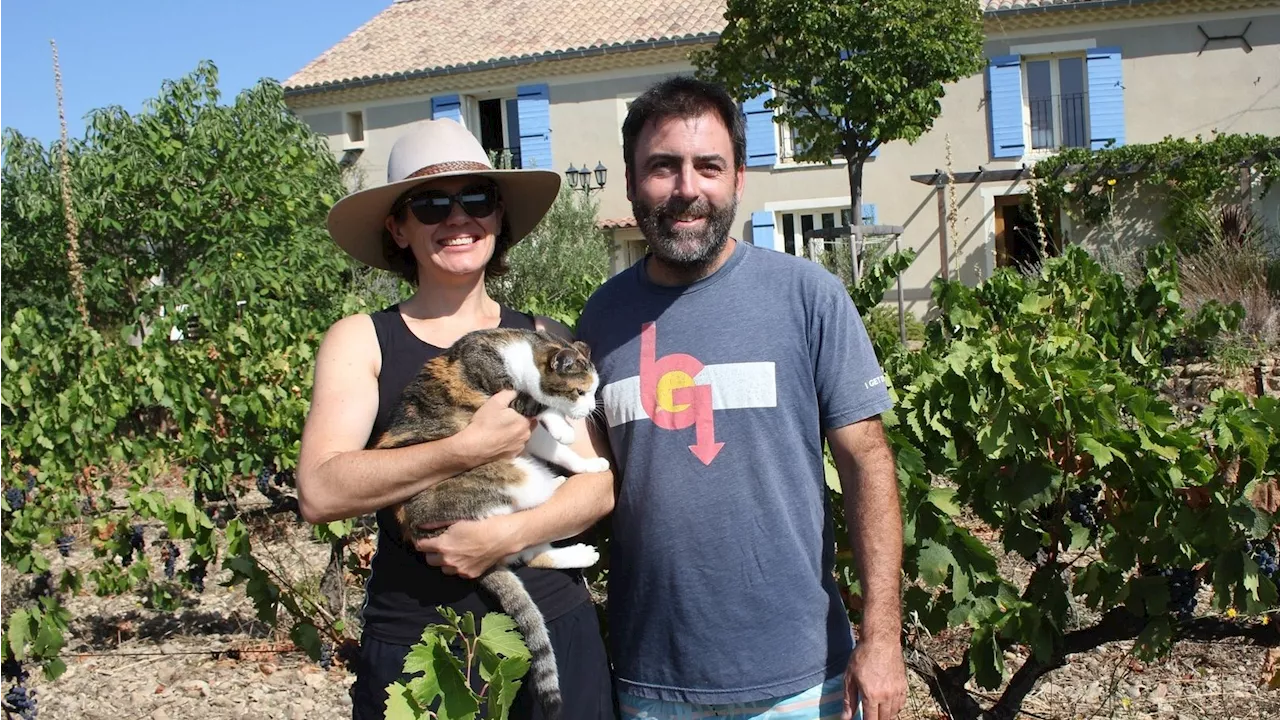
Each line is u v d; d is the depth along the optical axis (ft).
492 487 9.55
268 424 21.35
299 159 43.34
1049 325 16.76
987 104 61.16
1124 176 59.00
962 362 11.57
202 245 42.24
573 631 9.25
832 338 8.75
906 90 46.32
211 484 21.66
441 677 6.96
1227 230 52.65
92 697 17.42
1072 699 14.90
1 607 18.45
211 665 18.66
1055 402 11.17
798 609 8.71
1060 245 59.57
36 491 20.63
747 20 46.52
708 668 8.68
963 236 61.46
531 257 53.62
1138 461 11.21
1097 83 60.34
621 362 9.15
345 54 70.69
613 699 9.52
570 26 68.03
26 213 39.75
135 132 41.14
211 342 23.99
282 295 40.68
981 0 61.46
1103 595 11.93
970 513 17.29
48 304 41.55
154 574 23.47
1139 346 18.19
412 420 9.46
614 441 9.27
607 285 9.76
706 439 8.70
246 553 14.53
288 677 17.99
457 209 9.43
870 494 8.71
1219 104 60.13
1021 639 11.73
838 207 63.31
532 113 66.03
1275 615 12.41
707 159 8.69
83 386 21.16
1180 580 11.78
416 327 9.79
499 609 8.82
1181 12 59.57
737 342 8.77
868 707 8.36
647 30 65.16
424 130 9.66
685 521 8.68
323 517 8.45
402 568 8.95
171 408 21.27
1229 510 10.85
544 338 10.56
